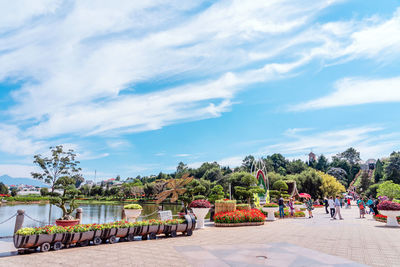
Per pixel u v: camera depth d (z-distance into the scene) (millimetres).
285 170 104438
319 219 19203
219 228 13828
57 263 6430
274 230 12977
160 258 7027
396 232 12234
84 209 41188
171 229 10641
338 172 110812
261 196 29016
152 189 71812
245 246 8766
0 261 6594
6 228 16484
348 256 7359
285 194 29484
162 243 9312
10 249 8016
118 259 6883
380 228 13727
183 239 10234
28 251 7723
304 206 32469
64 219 12273
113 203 64062
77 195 13492
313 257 7234
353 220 18344
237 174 50156
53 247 8219
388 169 87375
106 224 9352
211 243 9359
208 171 75500
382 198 35375
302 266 6340
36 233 7570
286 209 23172
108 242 9352
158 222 10422
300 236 11016
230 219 14586
